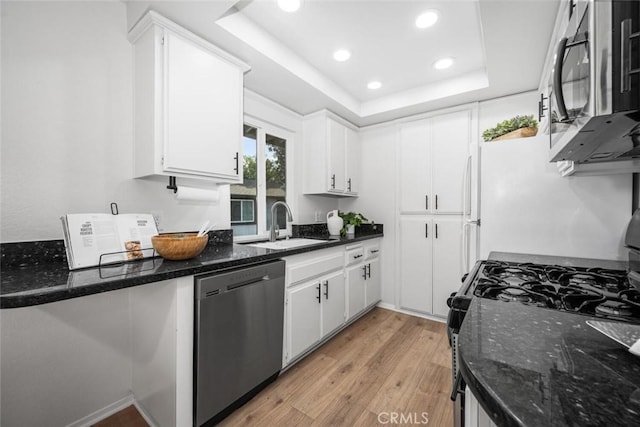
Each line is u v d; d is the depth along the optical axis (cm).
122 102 153
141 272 113
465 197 234
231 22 160
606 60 59
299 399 160
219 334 134
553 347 52
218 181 176
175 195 166
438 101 257
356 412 150
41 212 127
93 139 143
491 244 183
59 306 131
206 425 135
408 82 254
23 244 122
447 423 142
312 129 286
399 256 303
